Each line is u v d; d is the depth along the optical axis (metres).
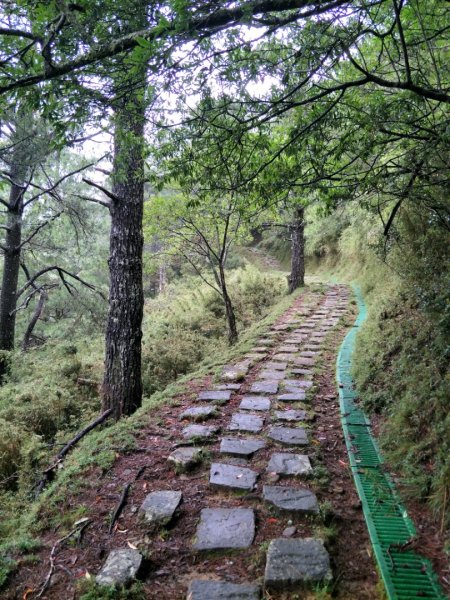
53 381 6.59
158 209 8.09
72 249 10.73
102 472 3.17
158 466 3.24
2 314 8.86
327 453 3.35
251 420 4.02
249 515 2.54
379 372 4.54
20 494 3.62
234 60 2.19
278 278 16.45
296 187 3.27
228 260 22.23
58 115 2.18
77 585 2.04
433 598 1.86
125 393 5.09
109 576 2.06
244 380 5.34
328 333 7.88
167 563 2.20
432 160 3.28
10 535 2.66
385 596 1.90
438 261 4.61
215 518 2.53
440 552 2.15
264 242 28.27
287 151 2.85
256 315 11.79
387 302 6.55
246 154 3.00
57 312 13.82
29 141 6.28
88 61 1.94
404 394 3.66
